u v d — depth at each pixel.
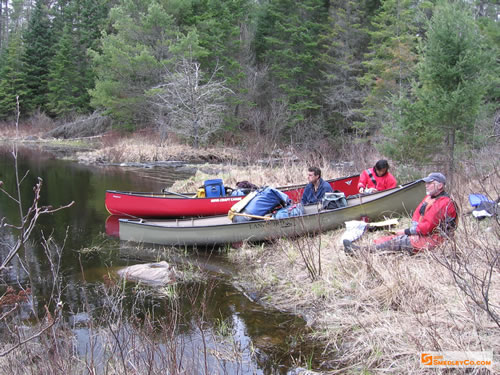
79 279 5.32
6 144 27.70
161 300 4.66
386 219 6.22
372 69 23.39
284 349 3.68
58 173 15.44
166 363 3.07
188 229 6.40
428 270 4.25
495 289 3.71
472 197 5.79
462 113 8.44
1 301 3.62
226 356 3.57
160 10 22.64
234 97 24.28
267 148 20.98
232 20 24.97
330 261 5.09
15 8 53.81
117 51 21.97
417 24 22.58
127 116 24.89
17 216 8.64
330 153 17.34
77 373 3.03
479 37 8.71
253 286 4.98
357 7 25.55
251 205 6.55
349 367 3.34
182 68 21.83
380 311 3.96
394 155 9.58
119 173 15.66
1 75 37.38
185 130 21.47
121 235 6.91
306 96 26.00
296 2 26.02
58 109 34.94
